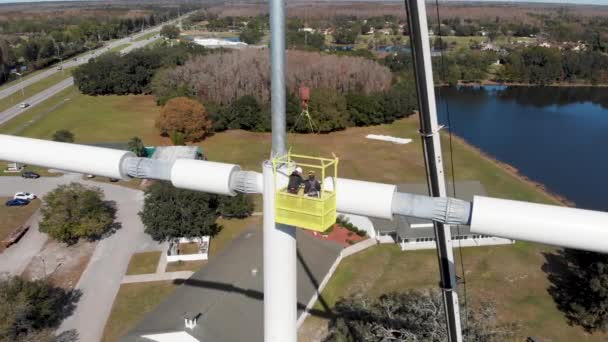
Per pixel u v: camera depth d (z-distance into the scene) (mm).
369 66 108062
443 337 25438
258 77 96938
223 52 115750
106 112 104750
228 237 49688
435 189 16672
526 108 117188
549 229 11625
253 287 34656
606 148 86812
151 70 122625
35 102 112000
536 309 39062
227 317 31688
